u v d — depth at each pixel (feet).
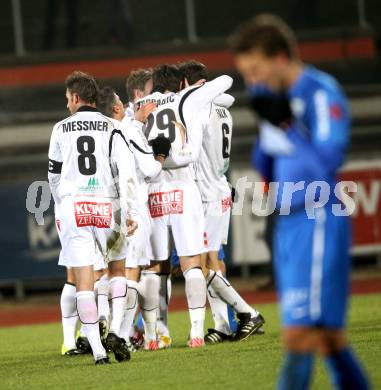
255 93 45.11
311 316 44.09
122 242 77.30
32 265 174.81
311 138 44.47
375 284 171.22
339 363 44.88
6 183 175.22
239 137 212.02
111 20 223.92
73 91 75.97
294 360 44.37
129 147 76.74
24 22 223.30
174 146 82.58
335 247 44.70
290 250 45.11
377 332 89.71
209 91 83.76
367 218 185.47
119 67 223.30
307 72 44.73
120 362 77.05
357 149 209.46
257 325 89.61
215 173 89.97
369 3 234.17
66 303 87.81
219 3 226.58
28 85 220.23
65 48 223.92
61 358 85.61
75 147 74.79
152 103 81.05
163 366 72.95
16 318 154.51
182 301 162.40
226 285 88.69
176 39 226.17
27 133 210.18
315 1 231.30
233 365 71.31
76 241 75.10
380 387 58.34
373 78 229.66
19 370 78.79
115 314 77.36
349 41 232.32
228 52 225.56
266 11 228.84
